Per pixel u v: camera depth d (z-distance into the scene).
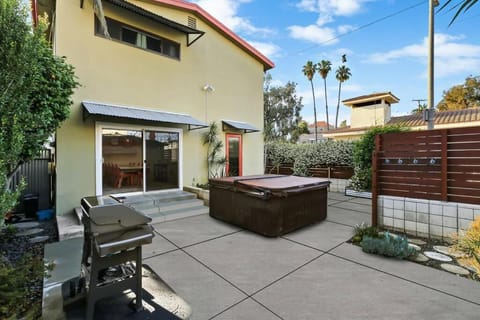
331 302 2.88
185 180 8.94
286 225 5.37
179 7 8.70
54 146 6.81
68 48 6.41
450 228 4.76
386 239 4.41
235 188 5.87
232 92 10.91
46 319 2.42
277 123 24.42
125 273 2.75
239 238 5.14
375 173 5.73
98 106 6.61
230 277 3.49
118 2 6.56
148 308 2.65
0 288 2.32
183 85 8.98
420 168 5.15
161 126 8.25
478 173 4.44
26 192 7.03
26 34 3.02
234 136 11.01
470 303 2.84
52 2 7.17
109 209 2.31
